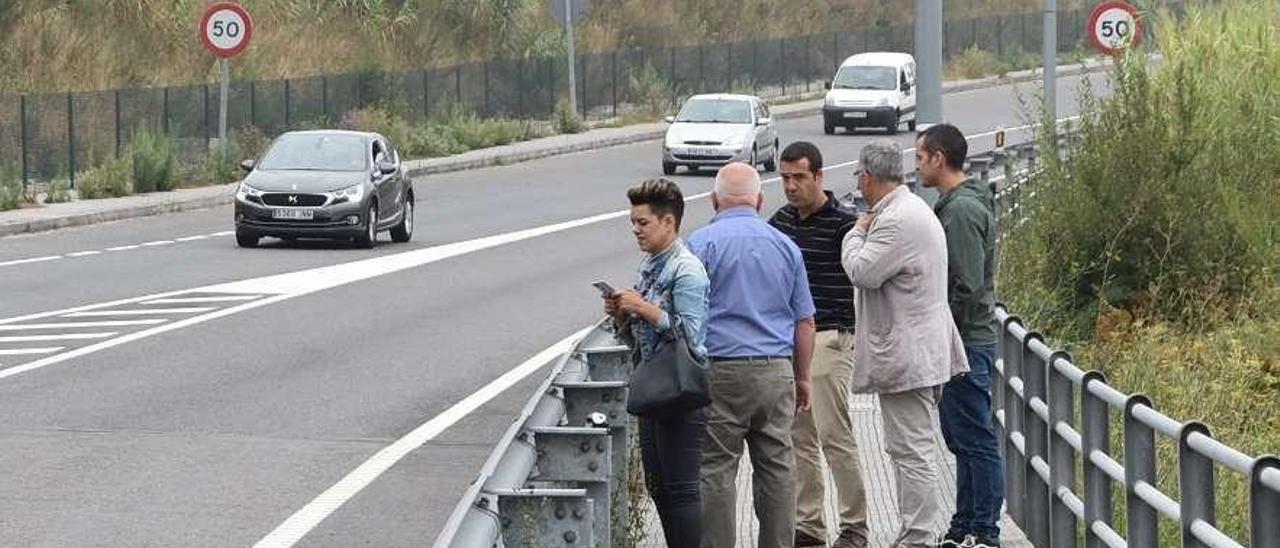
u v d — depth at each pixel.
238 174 63.09
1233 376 24.92
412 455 20.36
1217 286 29.39
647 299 13.96
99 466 19.42
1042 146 32.72
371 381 25.28
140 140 59.38
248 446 20.62
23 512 17.30
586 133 87.38
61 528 16.70
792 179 16.30
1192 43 37.34
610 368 16.31
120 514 17.30
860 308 15.52
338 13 88.31
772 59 112.88
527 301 34.53
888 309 15.30
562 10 89.69
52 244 45.31
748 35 120.19
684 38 113.56
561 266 40.75
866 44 123.75
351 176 44.91
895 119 90.12
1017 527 17.38
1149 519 12.61
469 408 23.34
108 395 23.77
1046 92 45.03
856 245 15.29
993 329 15.82
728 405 14.59
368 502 18.05
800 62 116.00
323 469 19.53
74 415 22.31
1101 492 14.14
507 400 24.00
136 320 31.12
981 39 131.25
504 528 10.98
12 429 21.39
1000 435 19.16
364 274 38.91
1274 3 38.09
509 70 88.81
